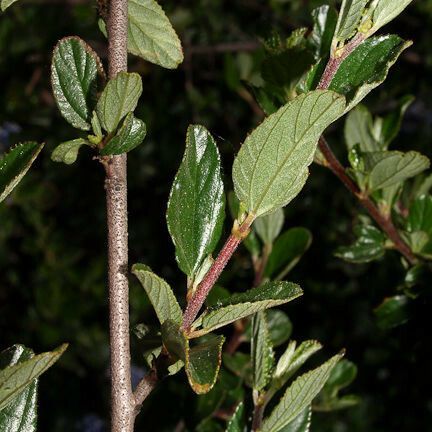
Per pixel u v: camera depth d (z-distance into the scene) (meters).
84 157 0.84
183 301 0.74
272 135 0.26
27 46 0.81
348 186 0.37
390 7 0.26
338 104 0.25
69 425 0.82
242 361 0.40
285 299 0.25
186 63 0.80
